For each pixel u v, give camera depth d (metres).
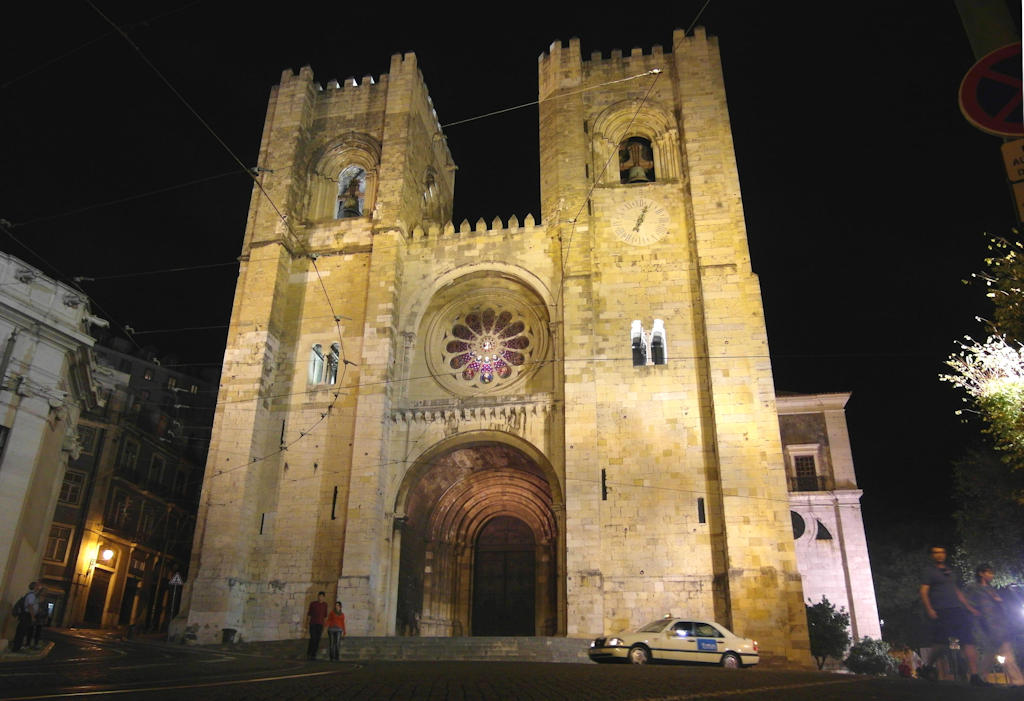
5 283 21.38
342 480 33.66
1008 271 19.80
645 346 34.28
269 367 36.12
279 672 15.38
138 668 15.71
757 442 30.64
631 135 40.03
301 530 33.09
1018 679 12.71
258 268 37.84
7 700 9.26
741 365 32.03
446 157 49.75
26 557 22.59
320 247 39.16
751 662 21.22
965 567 32.66
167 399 64.25
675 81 39.91
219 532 32.41
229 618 31.00
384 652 26.48
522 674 15.41
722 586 29.50
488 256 37.38
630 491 31.48
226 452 34.00
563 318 34.50
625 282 35.41
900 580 46.19
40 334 22.09
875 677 16.64
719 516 30.55
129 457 54.72
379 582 32.03
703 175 36.19
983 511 30.08
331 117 42.91
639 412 32.75
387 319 35.94
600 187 37.78
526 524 38.44
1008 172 10.00
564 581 30.67
